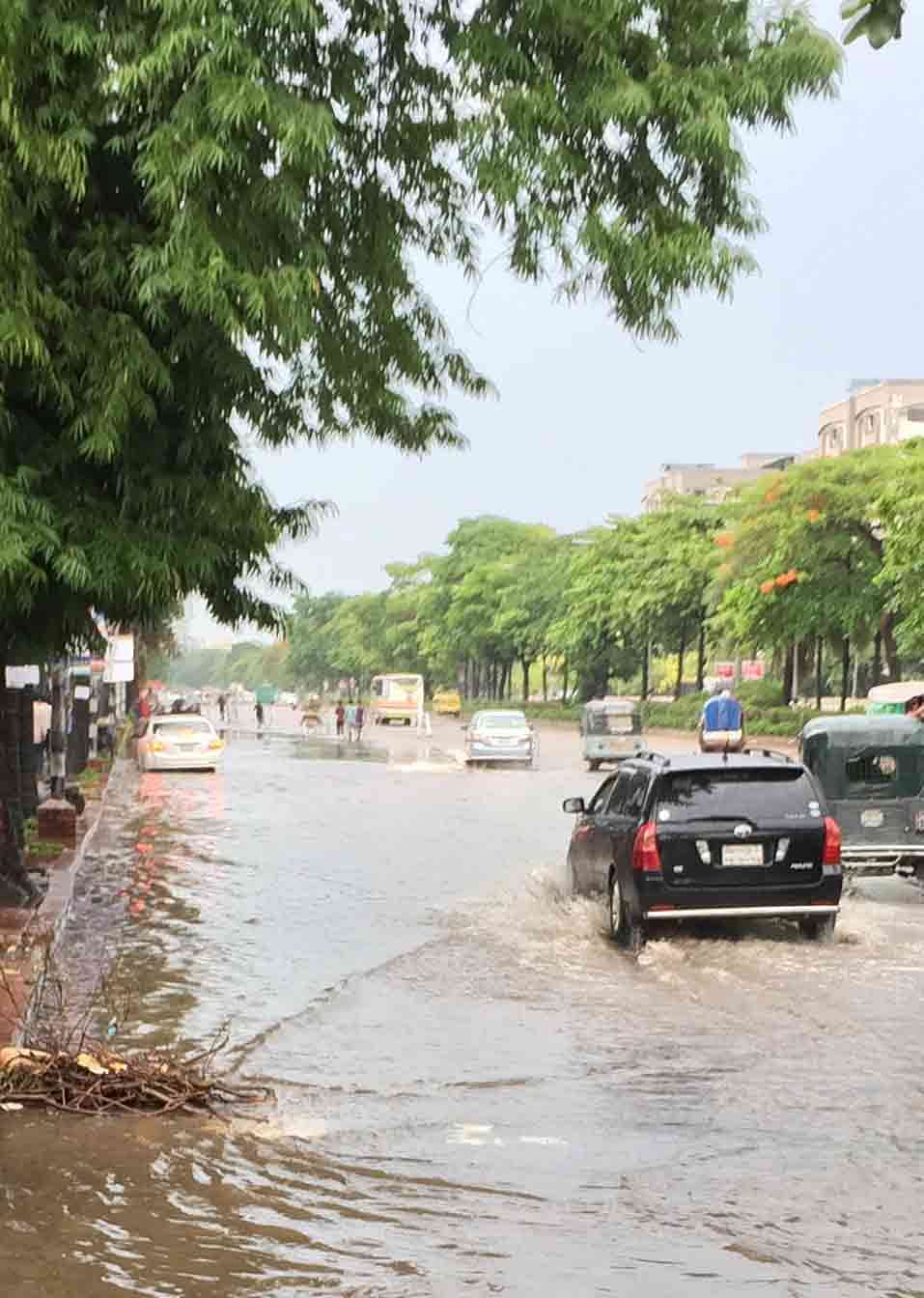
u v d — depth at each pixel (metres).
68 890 16.12
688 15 11.73
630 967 12.18
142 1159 7.02
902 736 16.33
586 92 11.40
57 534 12.22
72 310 12.03
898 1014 10.23
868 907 15.55
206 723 44.16
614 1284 5.47
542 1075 8.63
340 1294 5.40
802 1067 8.73
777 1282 5.49
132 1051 9.26
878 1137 7.31
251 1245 5.89
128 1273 5.59
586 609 80.81
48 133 11.29
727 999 10.82
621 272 11.69
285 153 10.82
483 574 111.56
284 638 14.04
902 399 109.31
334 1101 8.08
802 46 11.55
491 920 14.78
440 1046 9.41
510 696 122.00
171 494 12.91
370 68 12.78
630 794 13.59
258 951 13.16
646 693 81.88
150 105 10.94
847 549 52.59
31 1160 7.00
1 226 11.23
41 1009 10.55
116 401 11.94
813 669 81.19
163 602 13.16
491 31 11.46
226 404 13.33
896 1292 5.39
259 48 11.17
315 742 71.19
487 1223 6.14
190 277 10.91
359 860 20.61
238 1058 9.12
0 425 12.12
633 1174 6.75
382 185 13.31
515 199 11.38
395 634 138.12
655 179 12.08
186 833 24.69
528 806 30.67
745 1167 6.85
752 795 12.91
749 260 11.80
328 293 13.53
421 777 41.47
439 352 14.05
